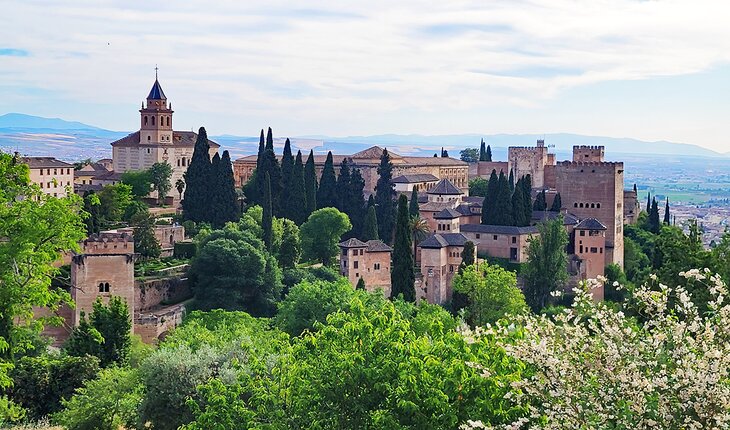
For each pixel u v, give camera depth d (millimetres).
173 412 78812
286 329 135375
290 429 56625
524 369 50125
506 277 177500
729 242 120625
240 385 62781
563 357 40438
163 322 157875
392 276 185250
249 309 181000
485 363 51219
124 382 83812
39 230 65562
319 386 55000
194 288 180000
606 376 38438
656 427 36969
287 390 58094
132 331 153375
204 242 190000
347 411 54781
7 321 68375
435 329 60125
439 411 51719
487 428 40250
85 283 150500
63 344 128625
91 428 81625
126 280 152750
